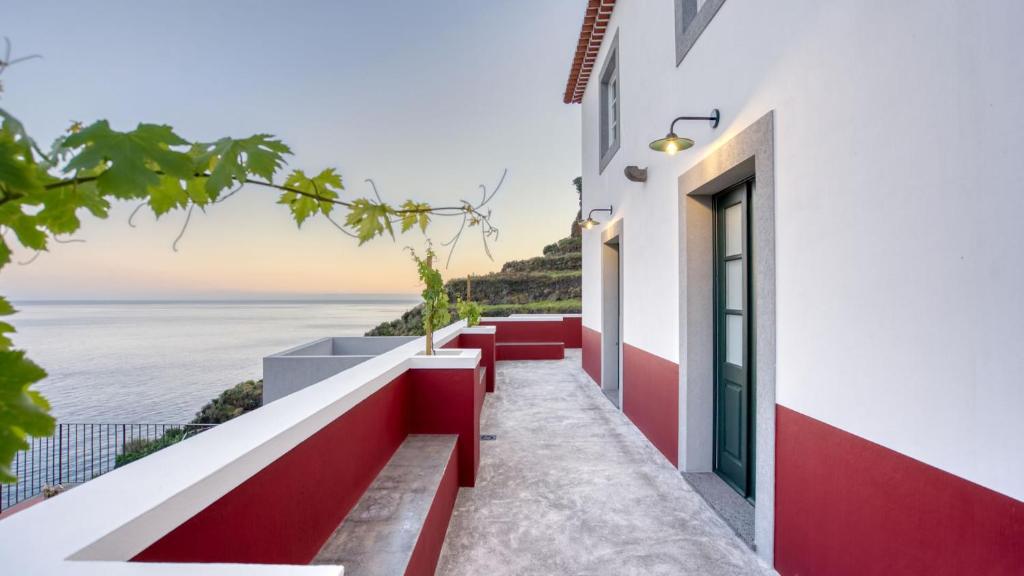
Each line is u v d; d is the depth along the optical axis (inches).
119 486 47.4
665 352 160.7
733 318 135.6
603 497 130.6
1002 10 53.6
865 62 73.2
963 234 58.0
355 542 79.0
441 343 198.2
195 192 30.4
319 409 77.1
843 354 77.9
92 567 33.4
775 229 96.6
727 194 136.3
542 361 395.9
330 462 81.7
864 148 73.4
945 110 60.2
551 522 116.5
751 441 125.3
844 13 77.5
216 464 53.1
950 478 59.6
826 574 81.8
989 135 54.9
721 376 140.7
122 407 613.0
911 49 65.1
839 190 78.9
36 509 42.6
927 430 62.7
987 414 55.3
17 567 33.7
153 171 25.6
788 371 92.4
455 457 130.3
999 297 54.0
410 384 140.9
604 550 104.3
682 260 144.6
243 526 56.7
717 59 120.5
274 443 62.8
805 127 87.4
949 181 59.7
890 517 68.4
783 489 94.0
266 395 280.4
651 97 173.5
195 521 48.7
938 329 61.2
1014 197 52.5
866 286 73.1
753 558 101.1
